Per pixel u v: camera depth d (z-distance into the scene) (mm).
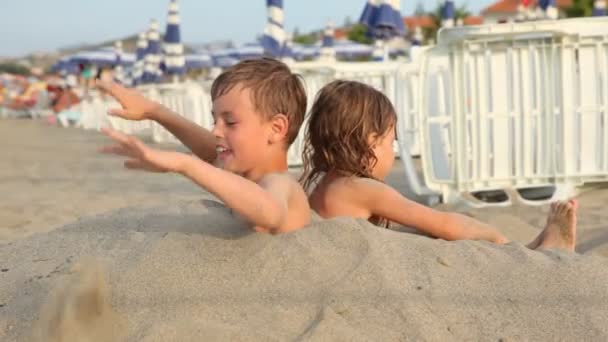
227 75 2123
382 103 2445
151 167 1660
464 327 1826
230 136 2102
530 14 10250
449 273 2031
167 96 13516
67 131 18547
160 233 2266
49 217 4898
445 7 8867
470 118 5023
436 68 5887
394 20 8453
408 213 2410
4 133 17469
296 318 1815
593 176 5113
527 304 1925
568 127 5070
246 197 1777
